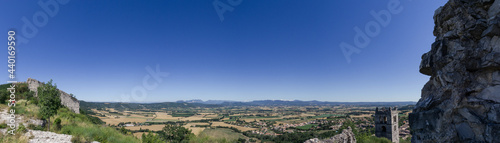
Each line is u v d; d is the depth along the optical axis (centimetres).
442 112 855
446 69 852
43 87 2123
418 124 967
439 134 852
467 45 794
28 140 1591
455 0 854
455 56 817
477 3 782
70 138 1822
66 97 4488
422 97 1055
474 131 738
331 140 1667
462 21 809
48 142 1622
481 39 756
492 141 664
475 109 748
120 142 2109
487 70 737
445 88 847
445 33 906
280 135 9750
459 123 788
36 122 2173
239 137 8750
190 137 3189
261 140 8775
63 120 2630
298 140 8044
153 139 2759
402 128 7975
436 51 919
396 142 4397
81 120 3216
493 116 682
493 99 699
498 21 690
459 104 776
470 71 788
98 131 2202
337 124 12269
